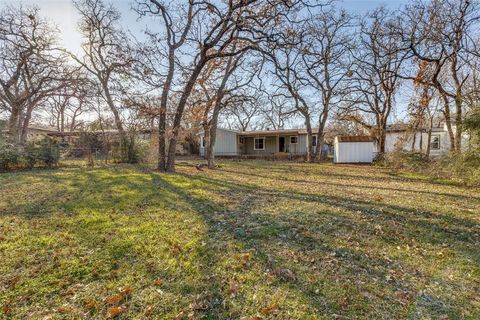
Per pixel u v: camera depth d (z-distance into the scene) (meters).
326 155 28.09
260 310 2.56
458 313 2.55
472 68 15.00
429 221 5.04
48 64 18.55
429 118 19.28
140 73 13.52
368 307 2.62
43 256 3.52
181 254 3.63
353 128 30.89
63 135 27.03
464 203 6.46
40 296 2.73
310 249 3.85
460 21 13.39
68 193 7.02
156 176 10.23
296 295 2.78
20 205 5.83
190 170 13.45
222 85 14.91
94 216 5.11
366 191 8.10
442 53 13.97
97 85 18.83
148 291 2.83
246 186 8.84
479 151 9.32
